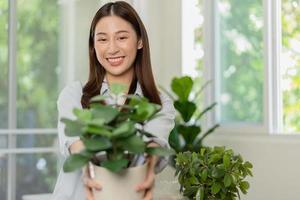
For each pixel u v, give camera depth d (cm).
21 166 390
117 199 108
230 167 170
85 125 103
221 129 416
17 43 387
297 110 356
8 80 386
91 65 153
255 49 393
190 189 170
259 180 372
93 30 146
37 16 393
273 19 374
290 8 362
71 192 149
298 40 356
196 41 456
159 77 468
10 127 386
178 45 457
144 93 151
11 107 386
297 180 342
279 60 373
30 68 392
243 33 406
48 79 397
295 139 346
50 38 397
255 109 392
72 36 404
